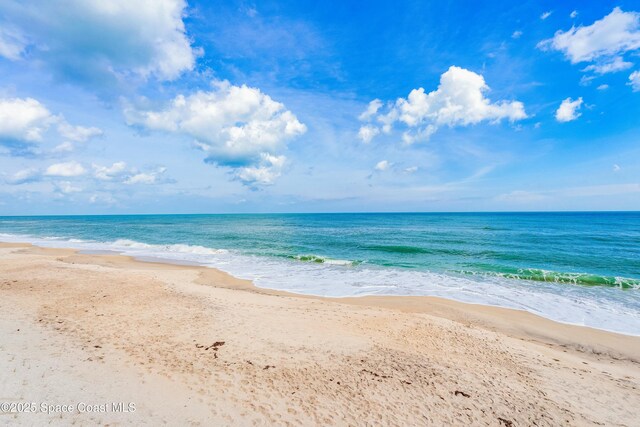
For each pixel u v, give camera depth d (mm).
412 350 7277
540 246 27594
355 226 60406
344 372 6004
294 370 5973
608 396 5785
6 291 10570
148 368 5629
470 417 4852
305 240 33750
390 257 22594
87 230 50938
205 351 6547
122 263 19297
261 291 13438
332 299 12391
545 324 9953
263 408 4734
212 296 11352
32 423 3832
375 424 4559
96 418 4105
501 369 6590
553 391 5812
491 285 14719
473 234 39812
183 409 4535
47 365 5285
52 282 12195
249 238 36312
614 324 9977
